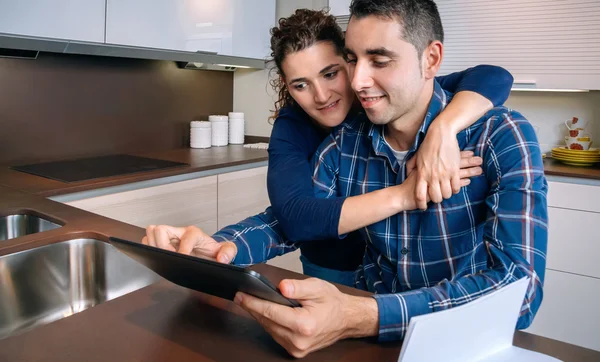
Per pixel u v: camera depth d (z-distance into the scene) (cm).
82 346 70
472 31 274
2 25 183
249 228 114
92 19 211
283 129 129
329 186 119
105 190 202
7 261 106
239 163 262
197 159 264
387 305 75
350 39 90
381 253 113
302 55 111
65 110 246
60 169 221
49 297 115
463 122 95
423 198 94
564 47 253
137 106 280
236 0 277
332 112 117
